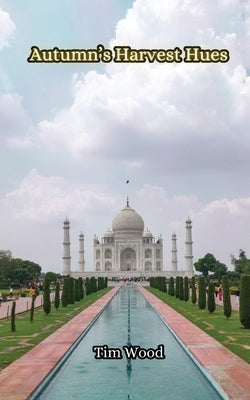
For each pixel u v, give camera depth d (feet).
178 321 162.71
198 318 172.76
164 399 73.87
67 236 610.24
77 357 105.40
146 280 579.48
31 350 107.96
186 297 259.39
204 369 88.94
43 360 96.37
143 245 654.53
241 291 145.18
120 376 88.22
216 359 96.27
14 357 99.86
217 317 175.83
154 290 393.09
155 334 139.85
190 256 601.21
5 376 83.20
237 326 149.18
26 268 532.73
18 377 82.48
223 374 83.61
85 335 137.80
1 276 495.82
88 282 326.65
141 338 132.57
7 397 70.64
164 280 364.17
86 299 279.69
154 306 227.81
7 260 501.97
